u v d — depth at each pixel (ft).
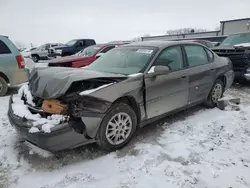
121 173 8.07
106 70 11.57
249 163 8.57
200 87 13.51
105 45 29.17
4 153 9.41
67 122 8.12
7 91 21.42
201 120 12.86
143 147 9.82
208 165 8.44
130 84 9.66
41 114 8.91
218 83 15.30
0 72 19.03
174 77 11.57
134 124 10.18
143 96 10.26
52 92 8.45
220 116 13.38
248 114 13.69
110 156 9.16
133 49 12.53
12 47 19.69
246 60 19.95
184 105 12.71
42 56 60.03
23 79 20.42
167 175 7.86
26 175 8.04
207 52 14.65
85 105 8.30
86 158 9.07
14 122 8.85
